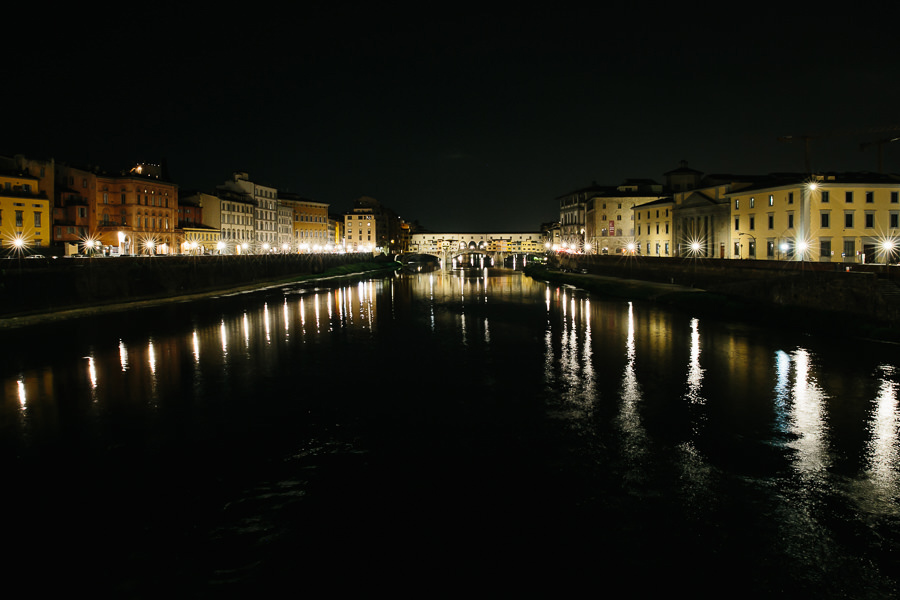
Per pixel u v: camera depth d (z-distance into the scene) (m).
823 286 48.34
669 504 17.80
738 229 82.75
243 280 98.81
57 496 18.70
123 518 17.31
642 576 14.39
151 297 72.56
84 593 13.92
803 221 68.25
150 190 100.12
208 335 48.47
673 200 107.25
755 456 21.39
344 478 19.92
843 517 16.94
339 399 29.27
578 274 114.19
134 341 45.19
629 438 23.36
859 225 68.31
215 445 23.02
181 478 19.98
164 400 29.11
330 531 16.53
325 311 65.69
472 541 15.99
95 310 60.97
